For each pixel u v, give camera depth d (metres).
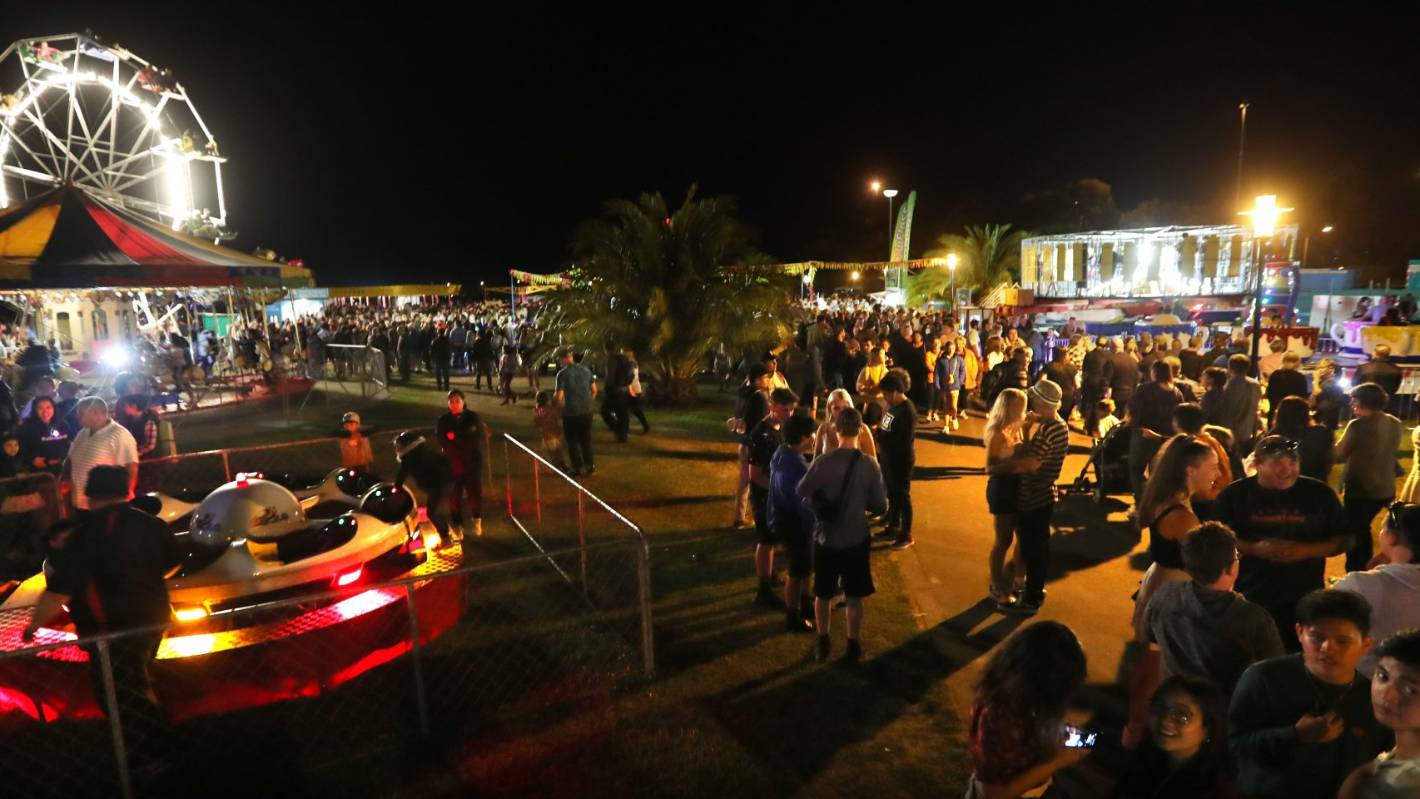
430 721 4.45
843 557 4.95
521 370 20.86
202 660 4.35
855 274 51.78
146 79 23.25
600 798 3.81
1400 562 3.22
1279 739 2.56
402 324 24.44
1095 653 5.15
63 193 13.84
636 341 15.70
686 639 5.43
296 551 5.21
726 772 3.97
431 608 5.18
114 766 4.16
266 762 4.13
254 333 21.77
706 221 15.68
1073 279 28.02
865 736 4.27
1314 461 5.77
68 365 16.55
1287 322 22.17
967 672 4.95
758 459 5.98
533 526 8.05
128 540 4.07
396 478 6.83
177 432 13.60
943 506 8.80
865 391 10.40
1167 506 3.80
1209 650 3.04
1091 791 3.63
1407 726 2.09
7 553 7.16
